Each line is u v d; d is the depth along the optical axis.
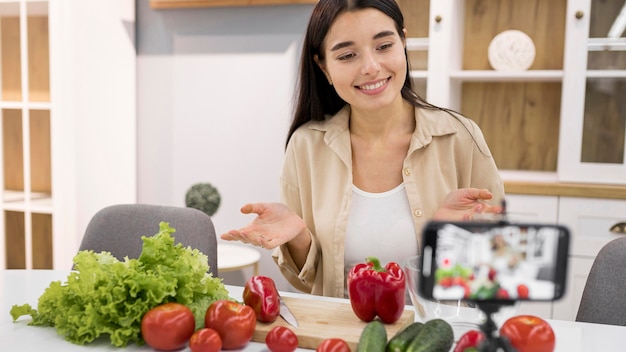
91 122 2.80
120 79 2.96
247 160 2.97
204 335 0.92
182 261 1.03
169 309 0.96
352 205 1.49
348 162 1.49
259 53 2.89
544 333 0.85
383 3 1.31
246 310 0.98
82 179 2.77
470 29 2.83
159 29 3.02
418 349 0.84
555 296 0.74
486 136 2.86
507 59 2.62
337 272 1.47
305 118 1.60
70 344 0.98
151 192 3.12
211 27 2.95
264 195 2.96
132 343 1.00
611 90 2.43
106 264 1.04
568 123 2.47
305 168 1.59
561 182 2.49
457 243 0.74
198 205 2.80
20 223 2.82
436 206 1.46
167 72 3.03
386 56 1.32
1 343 0.98
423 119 1.48
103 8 2.83
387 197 1.47
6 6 2.74
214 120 2.99
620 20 2.40
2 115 2.79
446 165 1.48
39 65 2.73
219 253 2.59
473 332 0.85
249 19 2.89
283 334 0.94
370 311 1.04
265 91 2.91
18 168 2.81
